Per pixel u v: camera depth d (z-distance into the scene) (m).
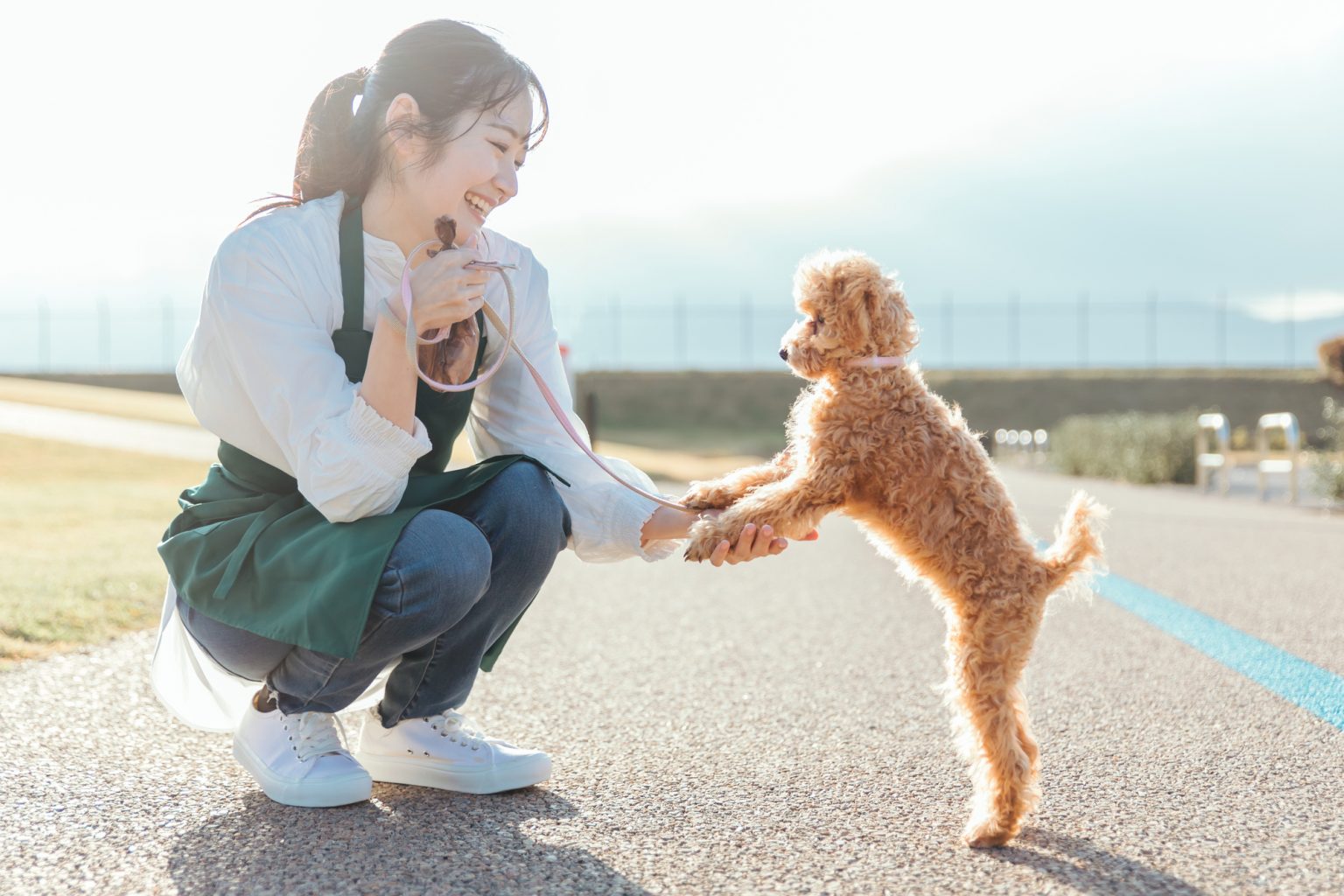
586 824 2.72
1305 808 2.86
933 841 2.62
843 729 3.67
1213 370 51.19
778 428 47.41
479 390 3.21
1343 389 47.91
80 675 4.26
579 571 8.08
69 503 10.96
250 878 2.35
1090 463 23.11
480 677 4.47
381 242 2.82
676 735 3.59
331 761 2.84
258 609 2.62
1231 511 13.12
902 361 2.84
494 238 3.13
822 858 2.51
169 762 3.20
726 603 6.54
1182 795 2.97
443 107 2.71
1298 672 4.53
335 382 2.63
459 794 2.95
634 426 48.03
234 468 2.83
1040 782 3.10
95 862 2.44
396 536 2.56
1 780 3.00
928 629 5.62
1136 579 7.28
